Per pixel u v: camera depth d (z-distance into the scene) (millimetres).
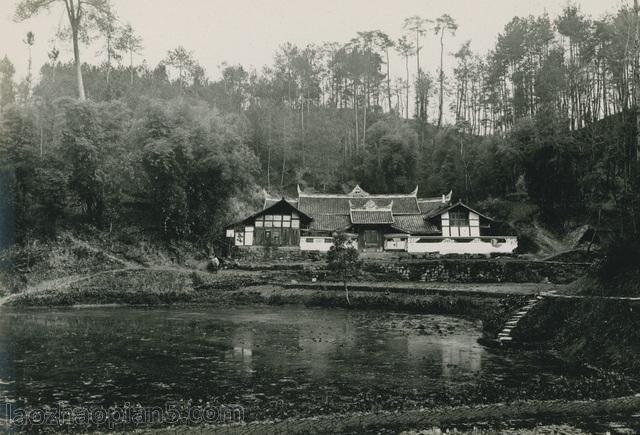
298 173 91250
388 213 66562
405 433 14484
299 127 98500
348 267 45062
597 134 63938
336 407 16234
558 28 76625
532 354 24859
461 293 41031
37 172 55844
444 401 16891
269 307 44375
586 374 20625
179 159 61938
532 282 48219
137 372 21188
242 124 87812
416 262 51500
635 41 42531
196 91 100875
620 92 54969
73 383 19406
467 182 78938
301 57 106375
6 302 45156
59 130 57094
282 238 65438
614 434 14383
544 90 77188
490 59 89562
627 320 22469
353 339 29078
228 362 23125
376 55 102375
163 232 61031
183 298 47531
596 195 59344
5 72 63531
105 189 60750
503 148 71188
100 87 87125
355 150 93500
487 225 65188
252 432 14523
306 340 28750
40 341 28031
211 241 64500
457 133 86625
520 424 15234
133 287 49188
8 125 56656
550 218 67875
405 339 29125
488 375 20672
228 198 68875
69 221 57688
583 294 28719
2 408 16328
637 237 27766
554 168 67750
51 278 49844
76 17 67188
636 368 19984
